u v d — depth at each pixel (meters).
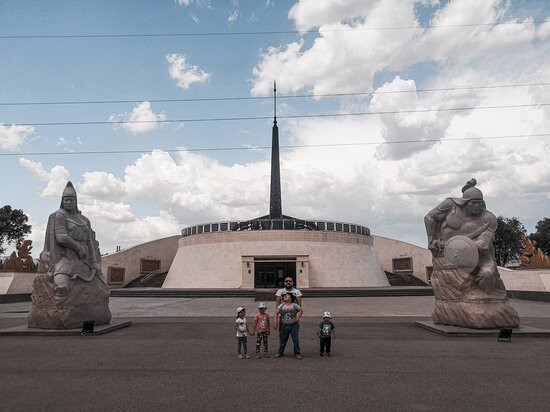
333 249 48.47
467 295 15.53
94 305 16.69
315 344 13.06
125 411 6.80
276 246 47.16
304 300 31.98
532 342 13.30
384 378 8.80
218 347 12.52
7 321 19.73
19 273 36.72
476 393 7.72
